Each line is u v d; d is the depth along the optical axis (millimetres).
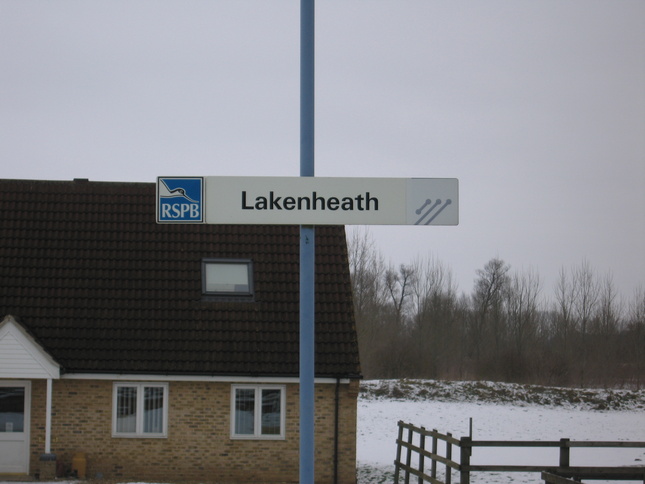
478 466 13516
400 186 6598
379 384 41719
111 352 18703
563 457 13164
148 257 20828
